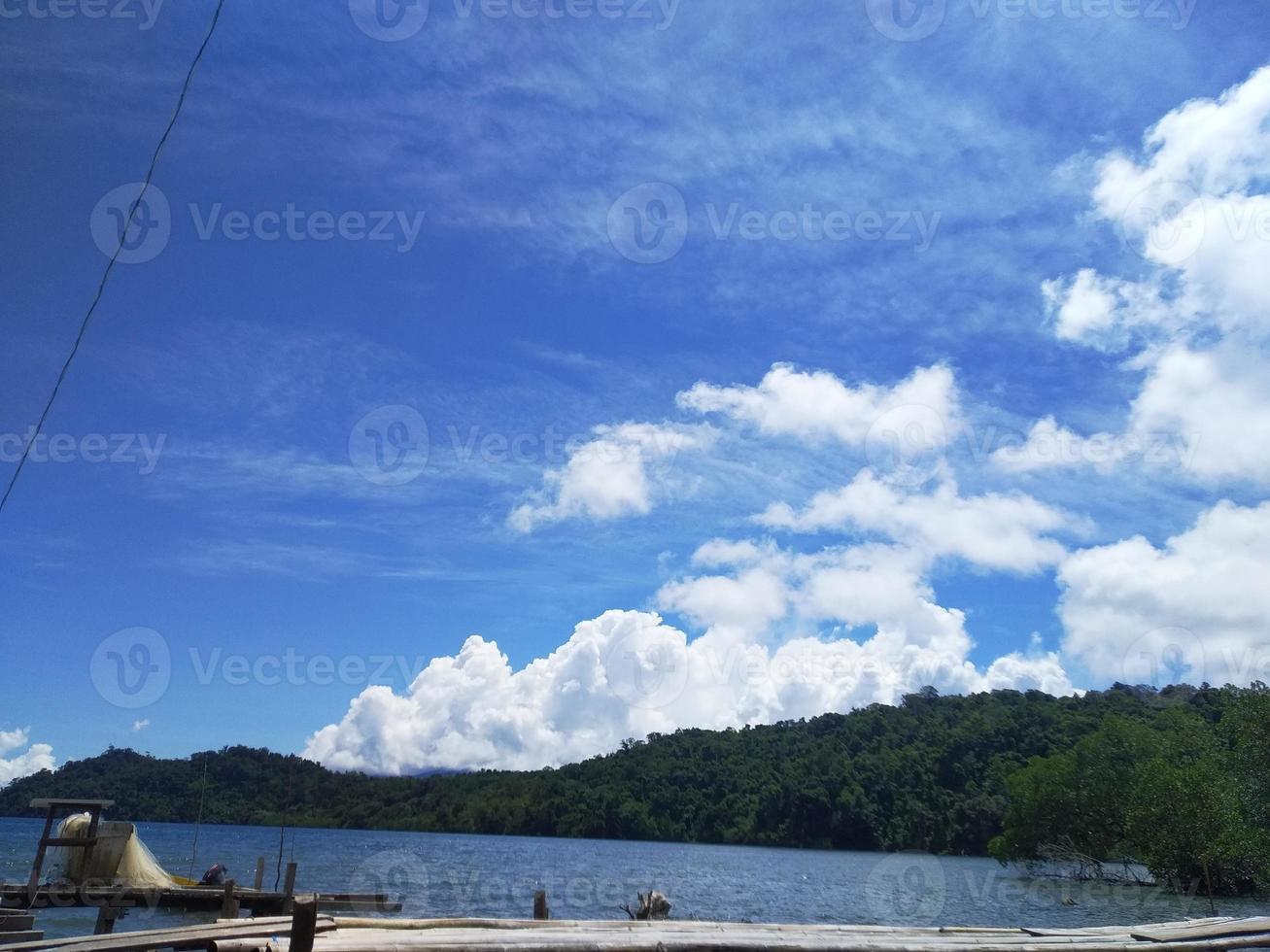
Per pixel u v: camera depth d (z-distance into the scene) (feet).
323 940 29.12
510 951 29.14
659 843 529.45
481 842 474.08
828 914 156.66
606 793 545.44
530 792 563.48
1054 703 459.32
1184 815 178.91
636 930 37.09
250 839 401.49
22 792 423.64
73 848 98.27
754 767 531.50
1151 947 39.63
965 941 36.63
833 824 451.53
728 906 169.89
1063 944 38.27
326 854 312.09
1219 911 152.97
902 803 436.76
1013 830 254.47
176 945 34.60
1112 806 232.32
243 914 104.22
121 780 451.12
